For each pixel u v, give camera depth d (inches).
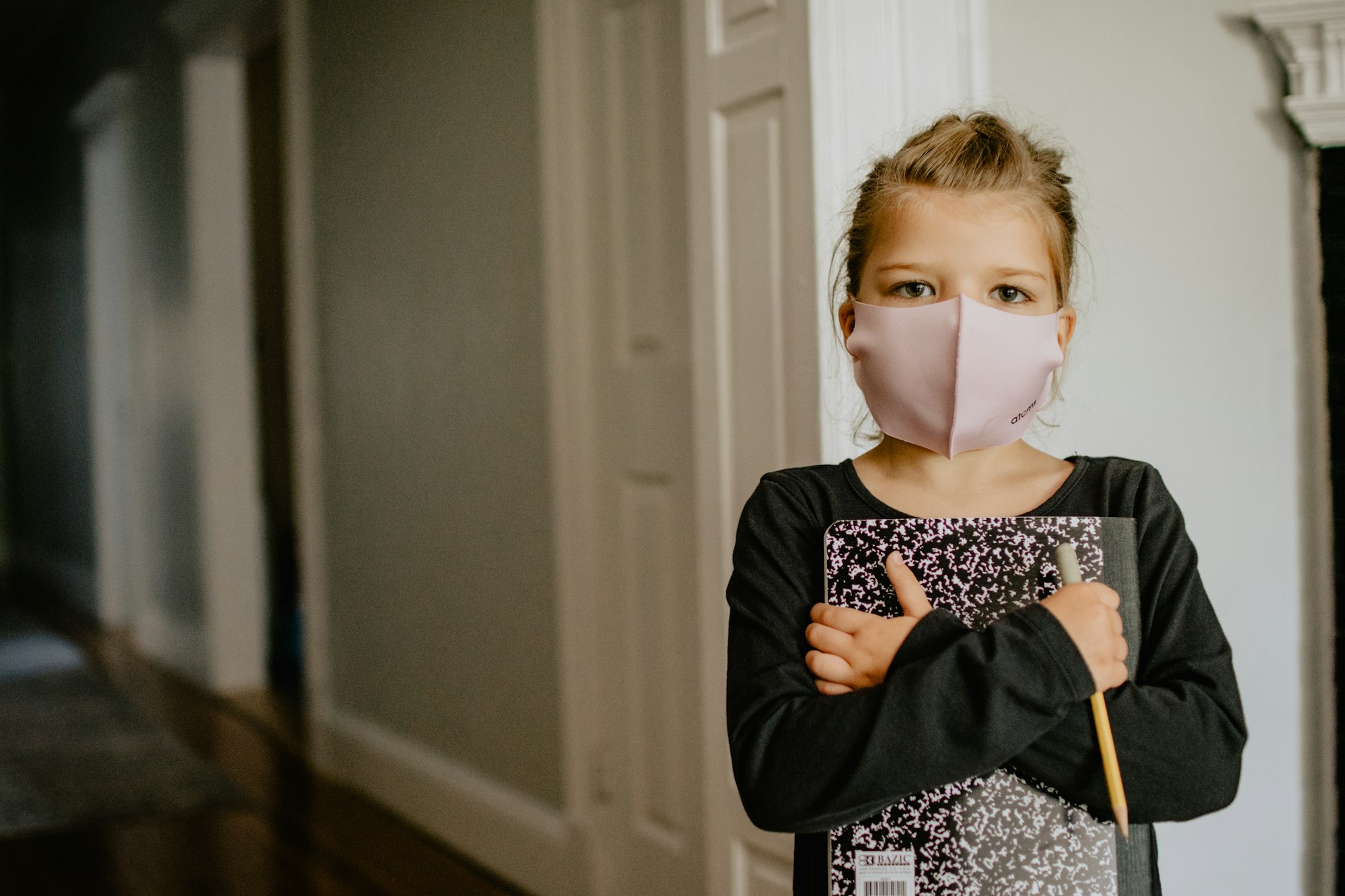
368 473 131.4
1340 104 60.6
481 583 109.3
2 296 334.0
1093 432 65.2
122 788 134.1
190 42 177.8
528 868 102.1
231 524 184.2
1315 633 64.3
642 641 89.5
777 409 64.1
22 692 186.2
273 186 193.5
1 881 106.0
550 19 95.3
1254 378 64.7
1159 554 33.1
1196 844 65.3
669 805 86.3
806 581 33.9
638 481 89.9
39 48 276.4
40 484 303.6
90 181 243.6
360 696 135.1
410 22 118.3
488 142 105.3
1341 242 63.1
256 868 108.5
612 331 92.3
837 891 30.0
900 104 62.6
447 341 114.0
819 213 60.5
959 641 29.2
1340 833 63.9
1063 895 29.1
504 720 106.3
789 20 61.9
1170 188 65.1
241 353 184.7
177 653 201.8
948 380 31.9
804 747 29.9
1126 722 29.3
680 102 83.7
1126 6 65.2
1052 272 34.1
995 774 29.6
